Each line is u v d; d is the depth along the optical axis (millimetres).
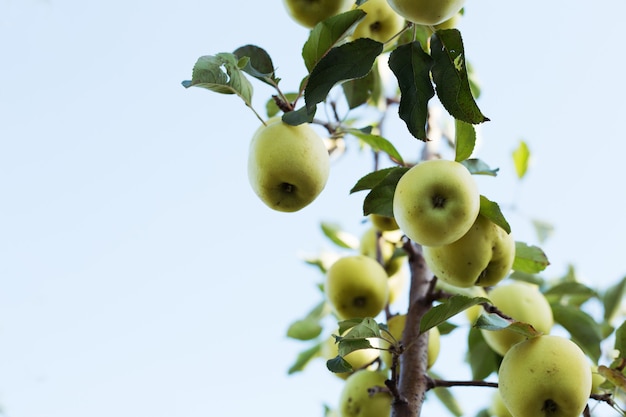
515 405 1895
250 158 1931
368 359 2141
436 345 2072
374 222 2158
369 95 2086
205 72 1903
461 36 1848
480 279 1942
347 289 2125
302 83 1944
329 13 1977
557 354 1892
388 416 2062
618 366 1966
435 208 1863
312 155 1917
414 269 2078
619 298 2205
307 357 2295
